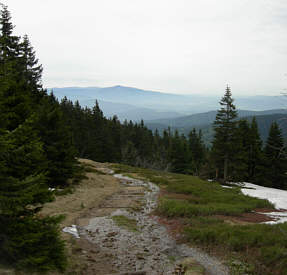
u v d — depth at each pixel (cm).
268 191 3017
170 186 2611
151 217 1454
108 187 2492
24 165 664
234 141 3969
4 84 649
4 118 649
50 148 1848
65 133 2116
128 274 708
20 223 585
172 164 5878
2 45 703
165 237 1098
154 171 4391
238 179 3822
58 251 640
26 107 1182
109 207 1669
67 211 1422
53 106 2159
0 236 564
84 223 1252
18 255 575
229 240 916
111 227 1211
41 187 689
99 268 754
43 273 581
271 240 893
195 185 2716
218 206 1609
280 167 4334
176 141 6212
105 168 4178
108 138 6550
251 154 4550
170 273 741
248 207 1644
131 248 952
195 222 1249
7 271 524
